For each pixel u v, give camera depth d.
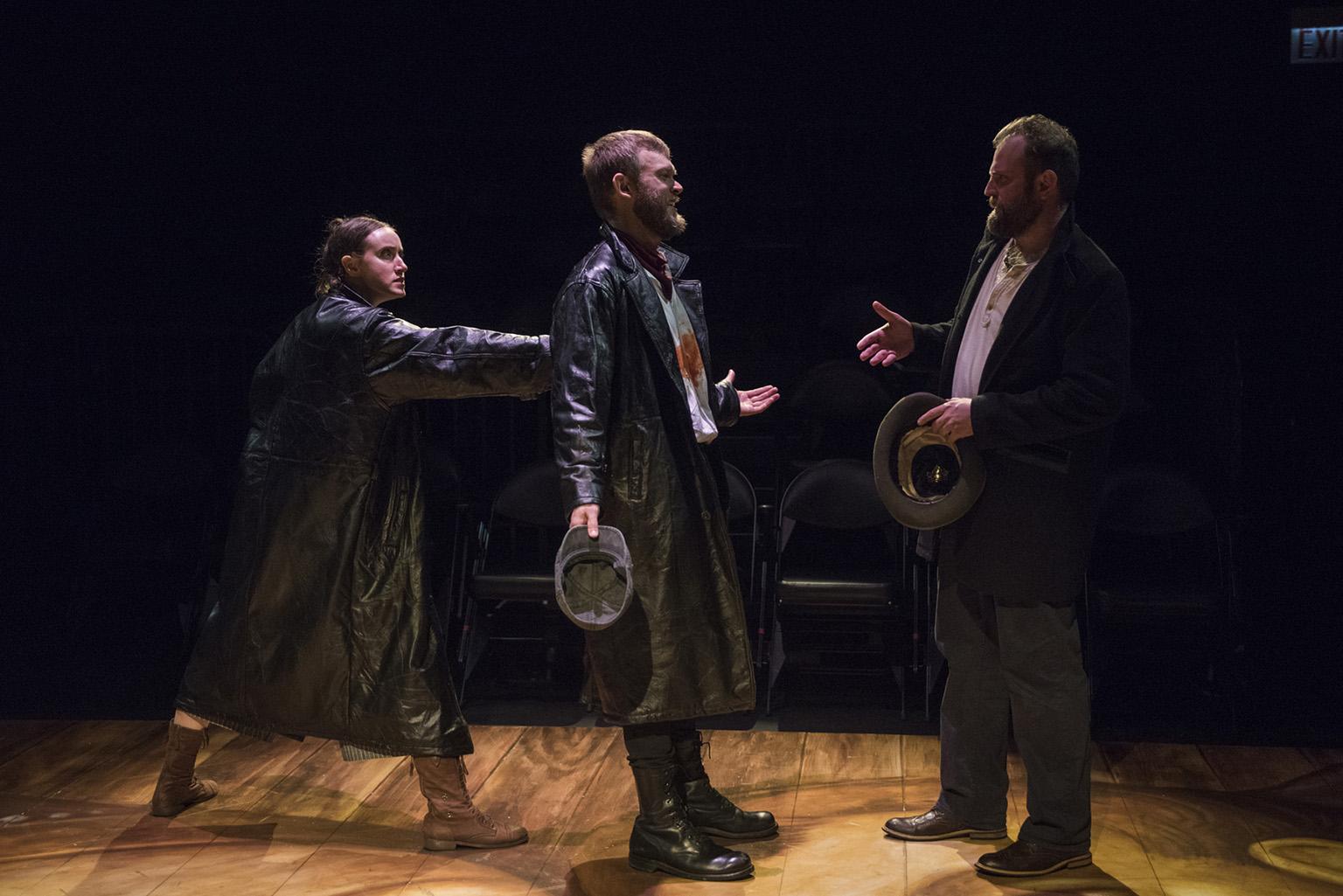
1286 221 5.86
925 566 5.09
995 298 3.15
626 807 3.65
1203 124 5.86
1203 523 4.87
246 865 3.26
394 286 3.50
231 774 3.93
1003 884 3.08
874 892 3.05
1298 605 5.82
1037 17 5.89
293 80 6.27
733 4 6.05
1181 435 5.75
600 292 3.05
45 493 6.20
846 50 6.03
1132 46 5.86
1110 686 5.08
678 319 3.29
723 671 3.15
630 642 3.08
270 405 3.50
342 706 3.38
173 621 5.91
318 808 3.67
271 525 3.41
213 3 6.23
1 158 6.36
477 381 3.26
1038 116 3.06
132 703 4.87
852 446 5.68
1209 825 3.45
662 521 3.08
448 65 6.21
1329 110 5.75
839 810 3.60
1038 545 3.05
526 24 6.16
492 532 5.30
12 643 5.65
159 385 6.23
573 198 6.25
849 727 4.57
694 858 3.14
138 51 6.30
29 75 6.33
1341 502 5.85
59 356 6.25
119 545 5.44
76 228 6.38
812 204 6.18
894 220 6.20
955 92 5.99
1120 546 5.48
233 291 6.35
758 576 5.40
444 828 3.37
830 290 6.17
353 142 6.29
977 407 3.00
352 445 3.36
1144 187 5.95
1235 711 4.65
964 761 3.32
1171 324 5.73
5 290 6.37
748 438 5.97
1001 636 3.14
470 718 4.66
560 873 3.20
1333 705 4.79
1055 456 3.04
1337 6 5.66
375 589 3.38
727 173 6.20
